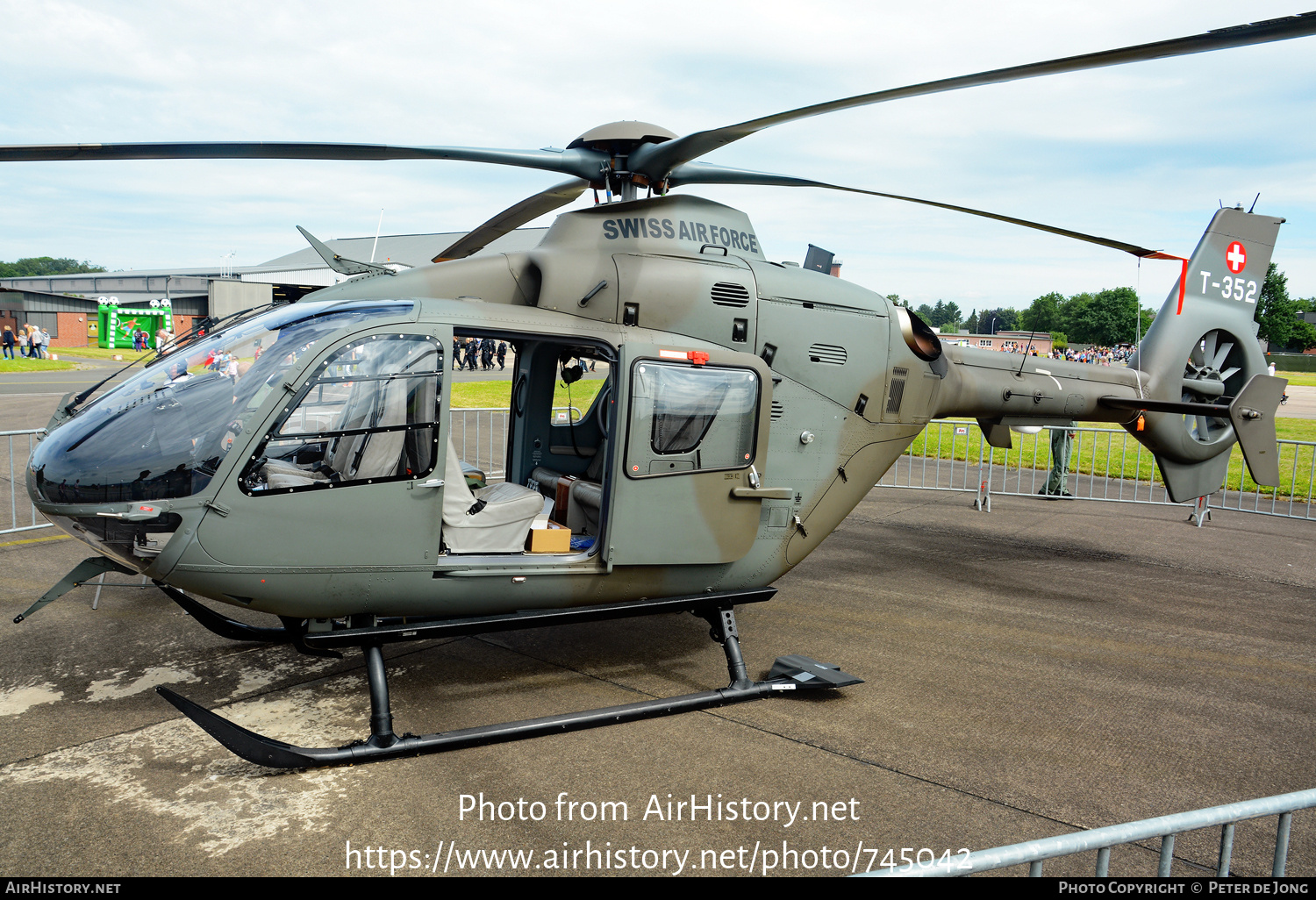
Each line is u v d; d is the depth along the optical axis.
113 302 47.94
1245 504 11.71
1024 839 3.37
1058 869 3.21
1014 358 7.09
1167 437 8.26
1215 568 8.09
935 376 6.04
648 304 4.70
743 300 4.96
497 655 5.33
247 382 3.81
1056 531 9.69
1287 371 75.62
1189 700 4.92
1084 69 3.15
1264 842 3.47
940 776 3.89
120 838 3.17
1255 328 8.77
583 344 4.52
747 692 4.61
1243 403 7.18
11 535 7.71
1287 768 4.10
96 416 3.91
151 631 5.53
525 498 4.56
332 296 4.41
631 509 4.45
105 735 4.04
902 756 4.09
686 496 4.62
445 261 5.67
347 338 3.83
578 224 4.72
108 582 6.46
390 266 4.77
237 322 4.39
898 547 8.69
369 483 3.87
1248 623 6.42
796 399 5.21
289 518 3.72
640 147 4.80
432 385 4.02
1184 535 9.59
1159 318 8.32
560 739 4.14
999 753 4.16
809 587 7.15
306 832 3.26
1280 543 9.25
